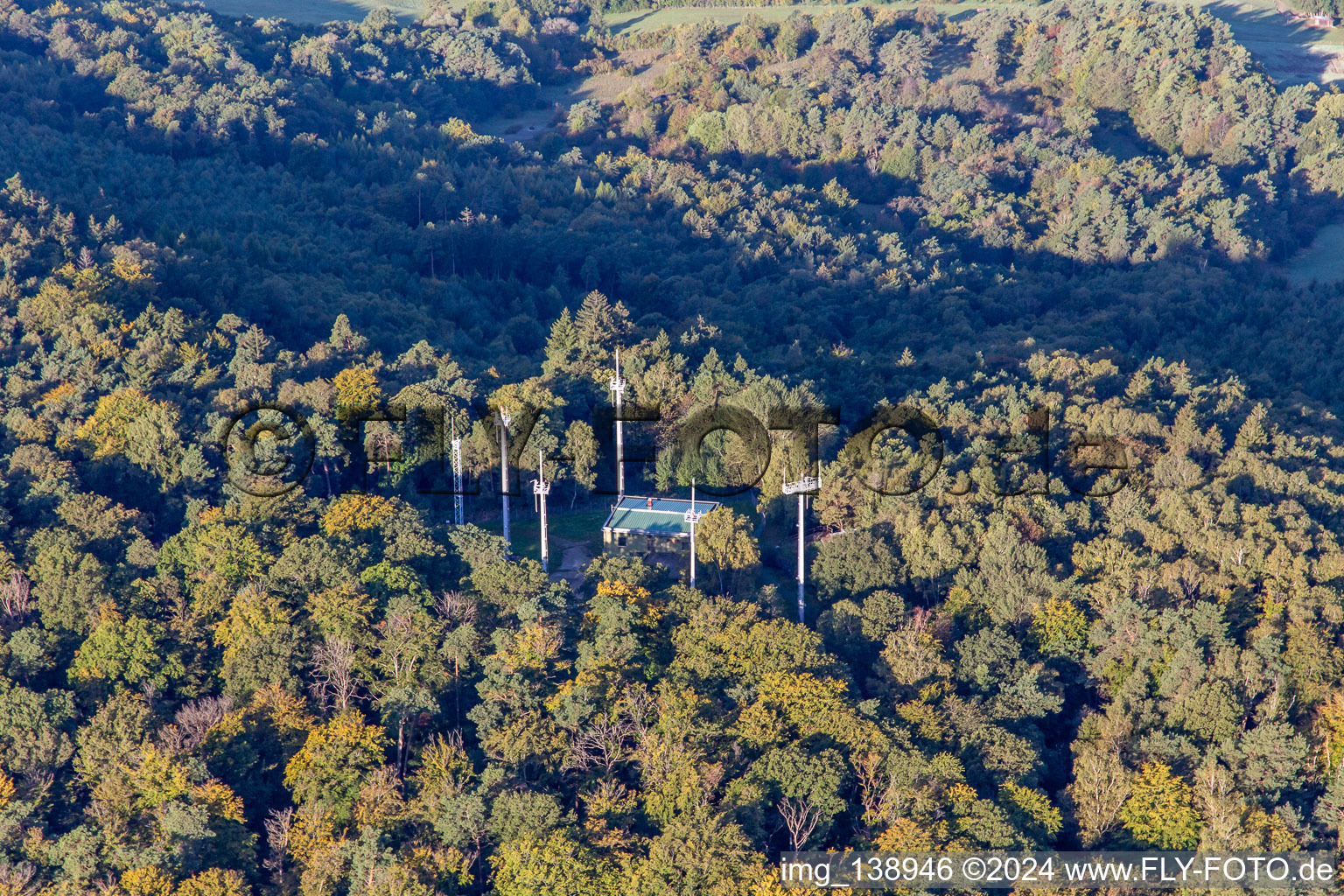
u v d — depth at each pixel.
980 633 134.25
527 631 122.00
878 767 113.12
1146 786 113.88
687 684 119.31
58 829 107.81
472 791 107.81
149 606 131.75
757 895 98.00
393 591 130.88
